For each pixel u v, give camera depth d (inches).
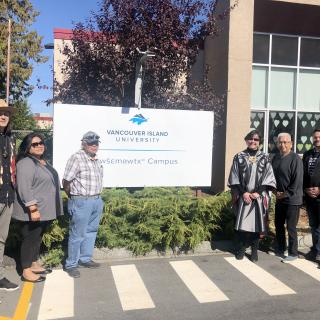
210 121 315.0
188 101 369.1
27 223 207.3
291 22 472.7
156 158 305.7
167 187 307.9
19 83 1137.4
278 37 488.1
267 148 492.1
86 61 373.1
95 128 292.8
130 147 300.2
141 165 303.0
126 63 354.3
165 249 261.3
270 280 220.5
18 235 241.1
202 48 493.7
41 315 176.2
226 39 428.5
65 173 218.5
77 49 380.8
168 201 269.7
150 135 303.9
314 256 261.0
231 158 426.6
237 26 422.0
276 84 493.4
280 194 253.9
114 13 362.0
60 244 252.2
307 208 260.4
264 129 490.9
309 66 499.5
